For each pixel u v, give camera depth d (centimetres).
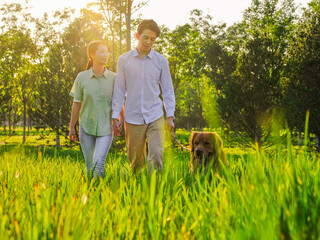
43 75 1933
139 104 467
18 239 136
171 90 486
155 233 161
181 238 150
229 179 210
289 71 1767
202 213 178
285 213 123
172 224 180
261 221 130
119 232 164
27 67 3462
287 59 1862
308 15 1888
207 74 3519
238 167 301
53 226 149
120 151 1548
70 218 149
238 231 134
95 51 475
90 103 480
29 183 269
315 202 133
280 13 3522
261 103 1681
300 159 174
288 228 115
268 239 117
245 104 1680
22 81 3475
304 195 131
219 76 2964
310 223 118
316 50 1634
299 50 1752
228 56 3144
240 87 1756
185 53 3369
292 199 133
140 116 464
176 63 3434
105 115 487
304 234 110
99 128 482
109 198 222
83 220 160
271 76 1795
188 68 3569
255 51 1859
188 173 361
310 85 1459
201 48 3669
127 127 476
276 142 151
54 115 1858
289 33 3275
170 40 3334
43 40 2866
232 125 1664
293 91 1521
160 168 422
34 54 3180
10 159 529
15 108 4216
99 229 178
